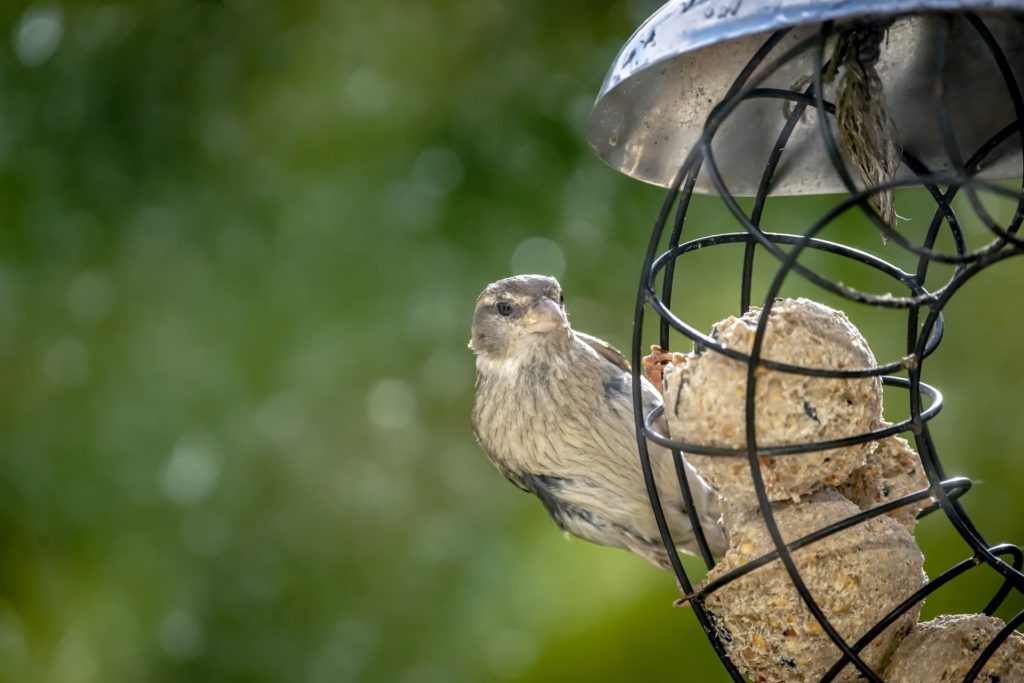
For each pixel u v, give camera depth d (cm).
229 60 1188
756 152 543
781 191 556
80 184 1170
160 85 1184
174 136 1178
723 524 512
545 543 1212
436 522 1199
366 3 1180
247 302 1162
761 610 477
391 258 1141
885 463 519
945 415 1077
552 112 1149
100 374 1184
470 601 1202
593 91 1138
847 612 470
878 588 472
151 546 1185
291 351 1159
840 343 473
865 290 1048
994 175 537
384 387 1174
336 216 1148
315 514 1191
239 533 1190
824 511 477
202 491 1181
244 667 1180
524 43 1163
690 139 529
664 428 586
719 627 500
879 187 418
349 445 1189
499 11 1173
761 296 1062
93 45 1189
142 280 1177
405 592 1198
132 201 1171
